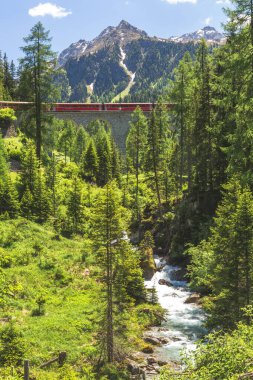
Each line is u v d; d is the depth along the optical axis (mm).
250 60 20281
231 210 22594
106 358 20766
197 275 29344
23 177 47188
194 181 42781
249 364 8789
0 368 17531
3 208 41000
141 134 58750
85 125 86312
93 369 19906
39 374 17750
